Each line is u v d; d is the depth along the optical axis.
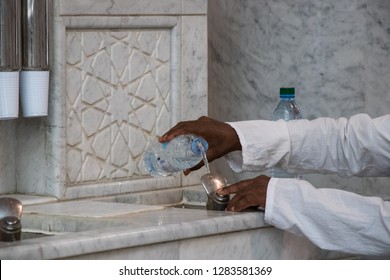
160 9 2.70
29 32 2.39
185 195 2.75
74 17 2.50
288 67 3.23
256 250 2.26
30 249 1.79
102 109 2.60
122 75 2.64
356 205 2.17
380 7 3.20
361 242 2.16
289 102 2.87
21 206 2.04
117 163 2.64
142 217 2.20
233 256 2.20
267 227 2.28
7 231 1.98
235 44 3.27
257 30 3.25
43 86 2.43
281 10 3.22
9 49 2.34
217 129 2.32
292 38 3.22
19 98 2.46
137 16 2.65
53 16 2.46
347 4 3.18
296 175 2.71
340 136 2.39
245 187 2.30
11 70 2.35
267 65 3.25
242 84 3.28
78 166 2.55
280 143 2.36
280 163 2.42
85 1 2.52
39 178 2.54
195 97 2.81
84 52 2.54
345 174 2.43
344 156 2.40
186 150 2.27
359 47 3.20
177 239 2.06
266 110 3.25
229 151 2.35
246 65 3.27
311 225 2.20
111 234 1.92
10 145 2.58
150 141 2.73
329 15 3.19
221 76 3.27
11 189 2.58
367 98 3.21
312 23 3.20
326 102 3.21
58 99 2.48
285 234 2.33
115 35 2.62
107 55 2.60
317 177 3.23
